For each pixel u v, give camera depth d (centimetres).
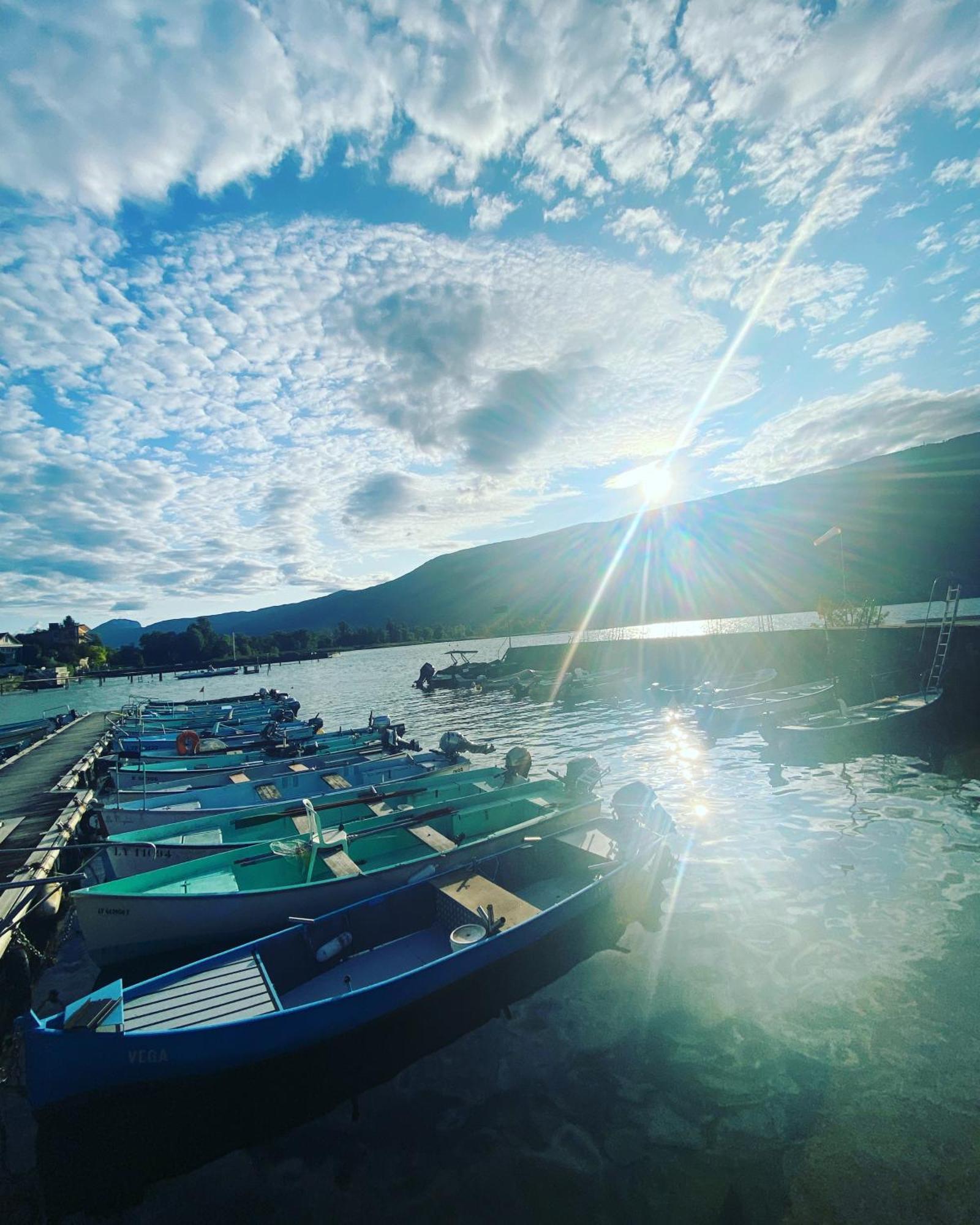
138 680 10856
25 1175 677
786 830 1487
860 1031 791
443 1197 615
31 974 1073
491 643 14012
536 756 2488
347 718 4038
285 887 1027
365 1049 770
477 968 855
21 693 8462
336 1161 668
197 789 1794
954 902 1086
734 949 991
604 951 1011
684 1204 588
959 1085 699
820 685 3341
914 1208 568
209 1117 698
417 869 1105
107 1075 669
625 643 5497
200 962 834
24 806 1866
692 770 2131
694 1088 723
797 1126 663
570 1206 594
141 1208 632
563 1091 733
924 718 2458
